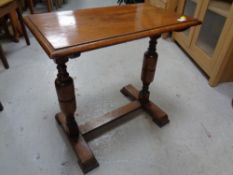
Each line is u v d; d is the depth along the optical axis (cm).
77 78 165
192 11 200
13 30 216
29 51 203
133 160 104
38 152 105
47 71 171
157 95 150
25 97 141
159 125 123
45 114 128
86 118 127
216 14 159
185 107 140
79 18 84
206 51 173
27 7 331
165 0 221
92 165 97
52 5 336
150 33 76
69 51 60
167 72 179
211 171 100
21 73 167
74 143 102
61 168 98
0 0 157
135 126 123
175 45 231
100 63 189
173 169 100
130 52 212
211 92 156
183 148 111
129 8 100
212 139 117
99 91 151
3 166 98
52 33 69
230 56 146
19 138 112
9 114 126
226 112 137
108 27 77
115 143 112
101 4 385
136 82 164
